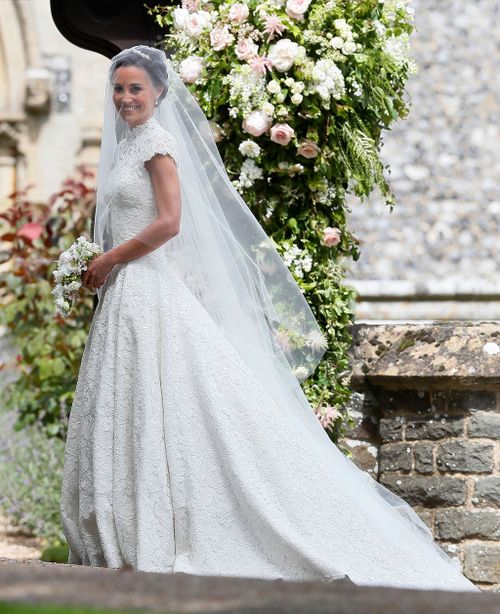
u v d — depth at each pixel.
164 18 9.41
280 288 8.59
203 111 8.99
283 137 8.73
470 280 18.08
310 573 7.09
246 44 8.83
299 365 8.74
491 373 8.94
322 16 8.88
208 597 3.71
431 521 9.12
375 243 18.22
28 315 13.52
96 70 22.66
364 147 8.99
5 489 13.98
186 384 7.33
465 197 18.39
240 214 8.39
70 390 13.21
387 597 3.92
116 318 7.48
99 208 7.96
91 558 7.41
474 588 7.50
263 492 7.21
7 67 22.58
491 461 9.03
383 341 9.41
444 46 18.88
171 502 7.20
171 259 7.97
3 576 4.16
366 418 9.51
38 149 22.53
